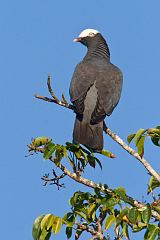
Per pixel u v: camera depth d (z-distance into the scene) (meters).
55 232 9.44
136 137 10.70
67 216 9.80
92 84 14.67
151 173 10.85
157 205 9.87
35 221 9.59
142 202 9.83
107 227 9.46
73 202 9.85
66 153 10.30
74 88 14.62
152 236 8.90
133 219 9.02
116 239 9.84
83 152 10.77
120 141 11.60
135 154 11.17
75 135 13.60
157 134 10.65
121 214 9.25
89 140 13.45
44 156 10.21
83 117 13.91
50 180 10.78
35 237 9.54
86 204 10.08
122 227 9.71
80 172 10.78
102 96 14.39
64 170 10.70
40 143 10.59
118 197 9.56
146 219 9.02
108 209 9.97
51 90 11.84
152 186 10.75
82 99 14.14
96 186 10.16
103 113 14.03
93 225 10.22
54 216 9.59
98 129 13.66
